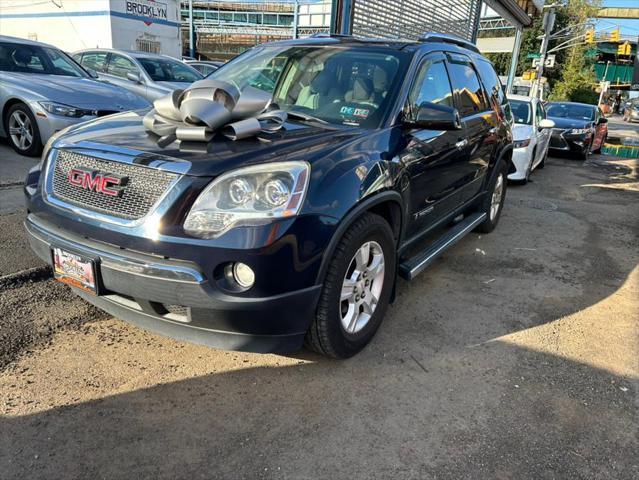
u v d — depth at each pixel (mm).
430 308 3887
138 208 2432
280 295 2420
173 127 2773
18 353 2881
